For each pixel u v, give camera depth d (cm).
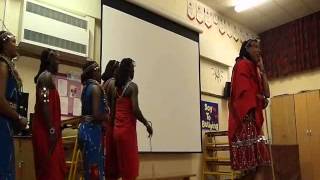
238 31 710
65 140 317
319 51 655
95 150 249
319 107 621
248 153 231
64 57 371
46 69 240
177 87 525
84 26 392
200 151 549
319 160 607
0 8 328
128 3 462
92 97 254
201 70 600
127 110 271
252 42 248
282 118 677
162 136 486
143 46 477
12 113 194
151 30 494
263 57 754
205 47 611
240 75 238
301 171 628
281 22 718
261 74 249
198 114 558
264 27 743
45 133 224
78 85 381
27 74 342
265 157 235
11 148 193
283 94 697
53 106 230
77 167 297
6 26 329
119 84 277
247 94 234
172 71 521
